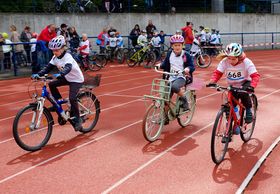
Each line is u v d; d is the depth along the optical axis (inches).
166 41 866.8
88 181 173.5
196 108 309.1
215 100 339.0
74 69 227.0
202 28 780.0
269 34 1082.1
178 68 236.4
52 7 728.3
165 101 227.3
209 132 244.5
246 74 198.2
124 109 314.2
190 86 249.4
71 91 229.9
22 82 481.4
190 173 179.2
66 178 177.5
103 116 291.3
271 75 503.2
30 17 686.5
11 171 187.6
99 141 230.7
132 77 505.4
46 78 221.8
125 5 831.1
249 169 182.7
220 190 161.3
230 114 191.3
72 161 198.7
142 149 214.2
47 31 516.4
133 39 730.8
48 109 224.1
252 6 1104.8
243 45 980.6
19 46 573.0
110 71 570.3
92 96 251.9
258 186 164.6
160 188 164.2
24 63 586.6
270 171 180.2
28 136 218.8
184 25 908.6
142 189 163.6
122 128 257.6
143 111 305.9
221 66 201.9
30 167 192.2
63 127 261.4
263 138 229.3
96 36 770.8
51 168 190.1
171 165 189.5
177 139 230.7
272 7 1134.4
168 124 258.4
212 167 185.8
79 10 752.3
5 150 218.7
